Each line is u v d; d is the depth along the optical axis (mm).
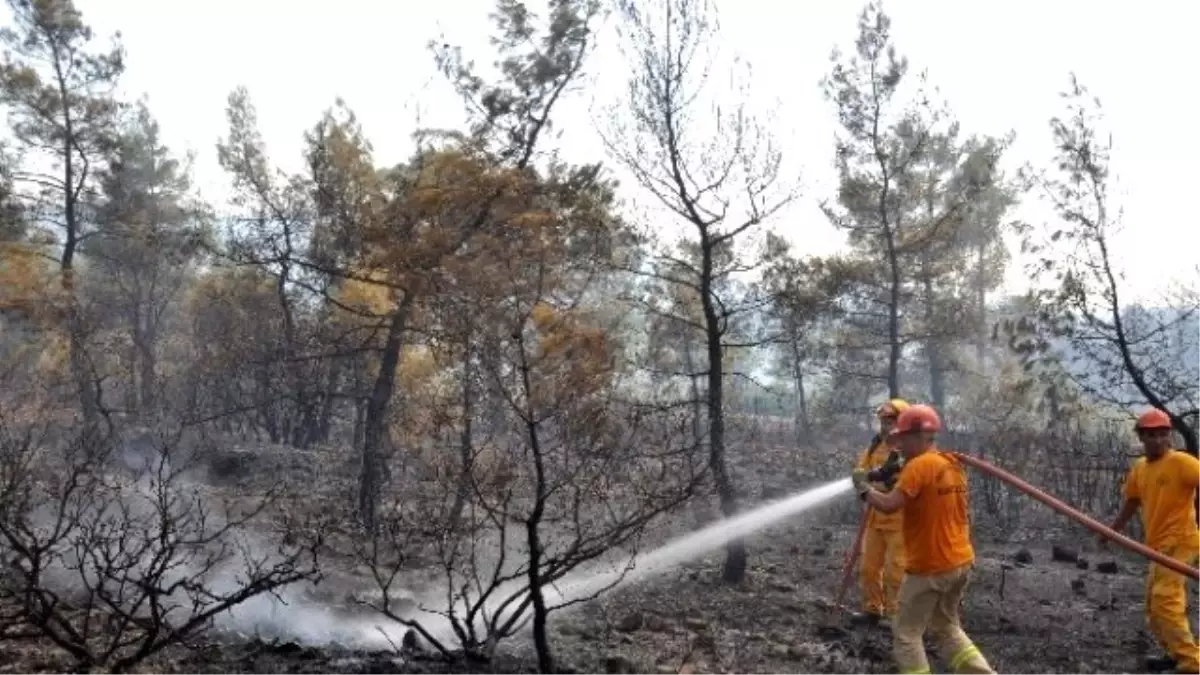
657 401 10078
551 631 8812
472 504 7672
